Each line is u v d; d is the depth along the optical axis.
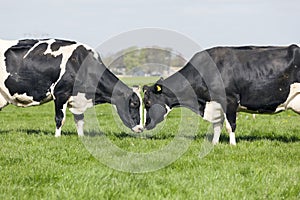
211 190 7.88
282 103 13.16
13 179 8.38
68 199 7.26
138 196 7.54
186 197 7.62
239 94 13.12
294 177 8.81
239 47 13.46
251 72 12.98
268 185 8.25
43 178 8.51
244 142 13.27
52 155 10.80
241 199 7.46
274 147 12.48
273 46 13.36
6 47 14.49
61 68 14.20
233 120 13.12
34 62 14.29
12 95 14.58
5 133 15.02
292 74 12.92
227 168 9.62
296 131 16.11
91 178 8.46
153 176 8.97
